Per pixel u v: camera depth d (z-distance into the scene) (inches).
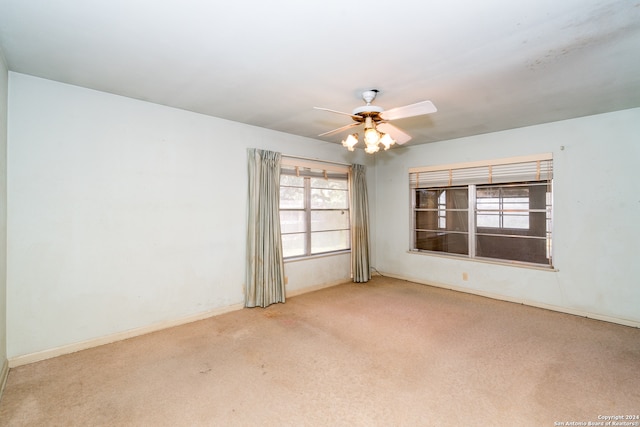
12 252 97.2
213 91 112.3
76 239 108.7
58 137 104.9
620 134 132.0
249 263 154.1
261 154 158.1
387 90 109.9
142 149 123.0
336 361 101.3
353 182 206.2
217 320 138.2
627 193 130.8
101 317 114.0
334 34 74.8
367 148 105.7
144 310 123.9
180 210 133.6
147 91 112.7
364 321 136.5
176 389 86.1
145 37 76.7
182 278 134.3
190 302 136.6
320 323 134.3
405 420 73.6
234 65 91.6
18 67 94.0
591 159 139.1
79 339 109.4
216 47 81.4
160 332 125.1
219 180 146.0
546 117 141.5
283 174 174.4
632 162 129.5
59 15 67.7
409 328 128.4
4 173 91.8
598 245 138.0
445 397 82.3
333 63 90.0
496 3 63.0
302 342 115.5
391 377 91.8
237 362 100.8
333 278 199.3
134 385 88.0
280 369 96.5
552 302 150.6
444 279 192.1
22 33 75.1
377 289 189.6
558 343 114.0
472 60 88.0
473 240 181.8
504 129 162.6
